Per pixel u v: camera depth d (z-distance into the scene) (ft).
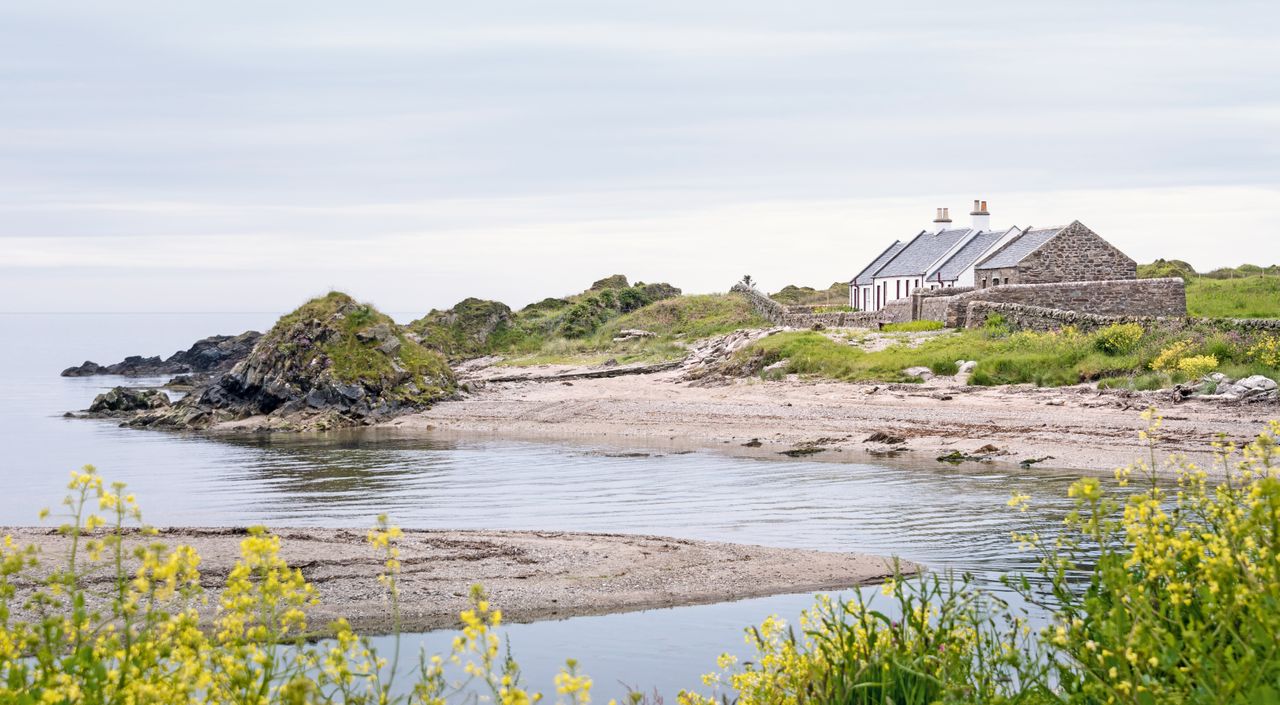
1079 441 112.78
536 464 123.75
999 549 69.72
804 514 86.07
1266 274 279.49
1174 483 90.63
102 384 334.44
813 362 172.65
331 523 88.74
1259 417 112.78
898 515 83.92
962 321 189.26
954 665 24.02
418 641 51.52
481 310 306.55
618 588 61.87
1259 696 17.35
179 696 19.11
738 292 295.28
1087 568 59.88
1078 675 23.06
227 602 20.99
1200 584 21.75
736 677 28.94
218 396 190.08
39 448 154.71
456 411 180.86
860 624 27.20
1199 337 141.38
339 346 188.96
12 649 20.66
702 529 81.35
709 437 141.08
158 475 123.65
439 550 71.56
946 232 266.16
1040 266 201.67
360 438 159.74
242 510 97.19
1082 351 147.13
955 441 120.06
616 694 42.65
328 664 20.39
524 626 54.54
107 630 22.81
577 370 221.66
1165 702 18.48
